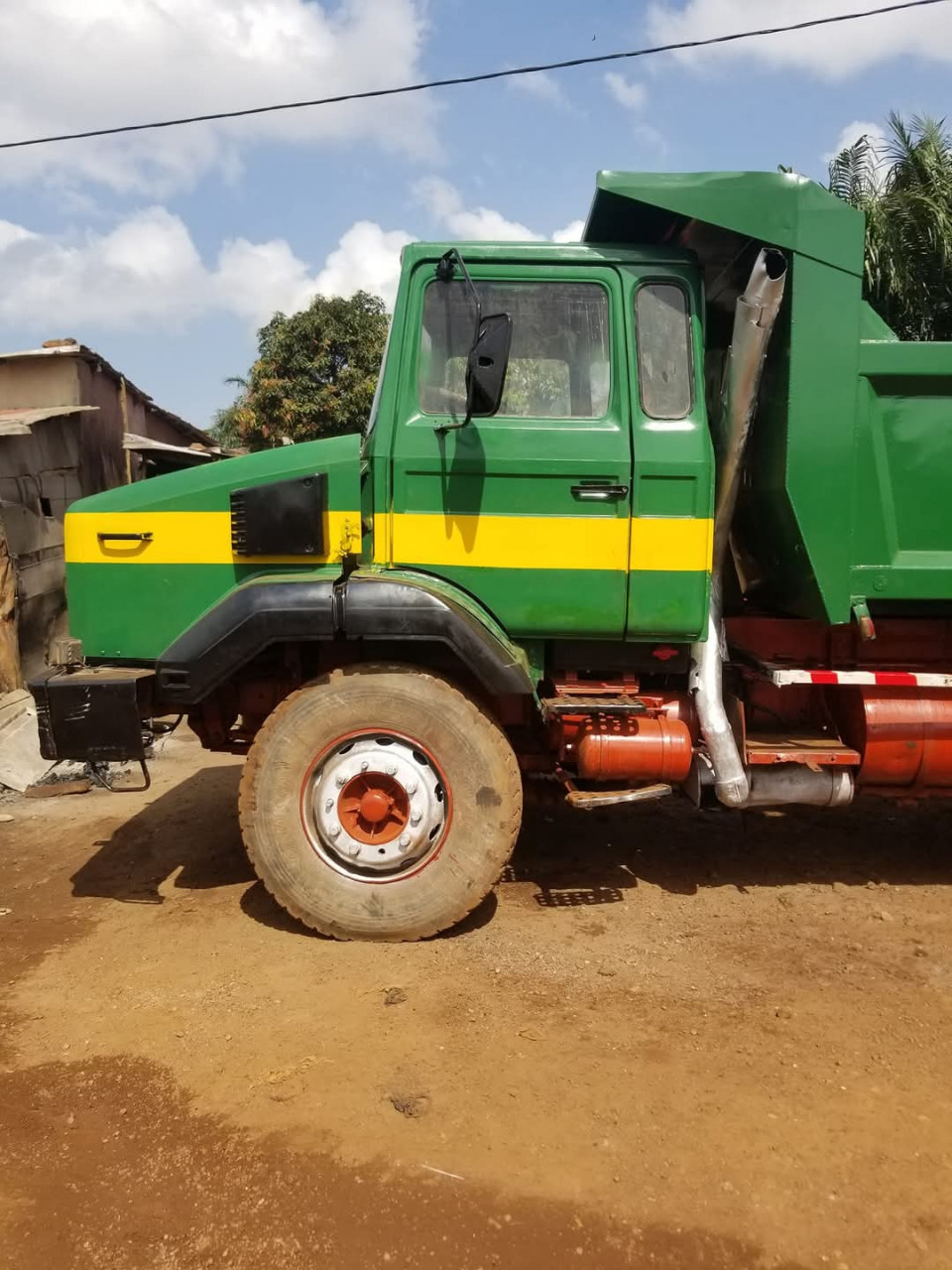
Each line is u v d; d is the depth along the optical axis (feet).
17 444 30.63
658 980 11.42
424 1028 10.25
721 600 13.61
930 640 14.60
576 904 13.87
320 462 12.93
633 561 12.84
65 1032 10.33
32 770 21.80
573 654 13.71
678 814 18.13
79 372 38.52
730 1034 10.16
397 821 12.46
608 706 12.82
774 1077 9.36
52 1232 7.34
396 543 12.92
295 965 11.78
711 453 12.80
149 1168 8.07
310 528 12.80
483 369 11.50
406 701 12.28
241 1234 7.30
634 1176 7.91
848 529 12.96
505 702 13.73
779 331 12.79
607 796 12.82
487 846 12.30
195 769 22.34
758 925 13.16
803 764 13.87
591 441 12.76
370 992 11.06
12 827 18.29
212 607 12.62
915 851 16.28
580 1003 10.82
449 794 12.34
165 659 12.38
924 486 13.07
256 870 12.52
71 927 13.29
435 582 12.78
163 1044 10.02
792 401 12.61
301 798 12.43
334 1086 9.17
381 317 58.34
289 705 12.45
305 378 56.70
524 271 12.87
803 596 13.82
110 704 12.30
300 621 12.12
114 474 42.96
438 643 13.15
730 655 14.71
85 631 13.37
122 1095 9.11
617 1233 7.29
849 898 14.19
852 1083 9.25
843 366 12.55
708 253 13.65
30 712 24.63
